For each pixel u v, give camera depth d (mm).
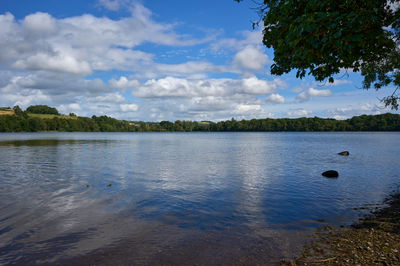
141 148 48375
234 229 8516
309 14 5586
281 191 14047
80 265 6211
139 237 7848
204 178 17875
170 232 8242
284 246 7156
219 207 11047
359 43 5941
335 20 5441
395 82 12203
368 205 11250
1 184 15281
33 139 85188
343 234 7941
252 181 16859
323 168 22875
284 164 25625
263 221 9289
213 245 7273
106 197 12570
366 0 5832
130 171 20703
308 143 66375
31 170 20719
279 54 7301
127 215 9922
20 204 11188
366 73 13641
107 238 7770
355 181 16859
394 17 6766
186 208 10875
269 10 7473
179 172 20438
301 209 10742
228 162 27219
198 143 68750
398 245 6965
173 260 6418
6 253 6797
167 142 73875
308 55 6191
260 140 87250
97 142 70562
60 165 23844
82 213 10094
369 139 86250
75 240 7609
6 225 8742
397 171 20969
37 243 7398
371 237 7609
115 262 6340
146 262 6320
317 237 7754
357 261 6164
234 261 6340
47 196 12602
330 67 7855
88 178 17453
